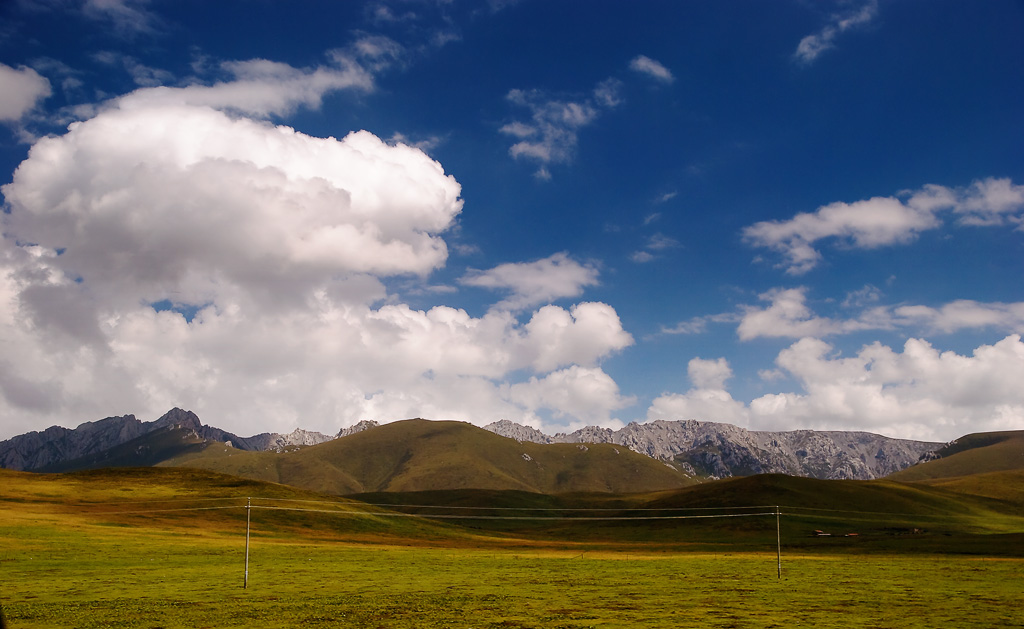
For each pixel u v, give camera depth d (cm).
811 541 19775
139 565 10200
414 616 6341
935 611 6662
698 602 7288
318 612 6512
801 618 6234
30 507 16750
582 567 11631
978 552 14975
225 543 13762
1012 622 6028
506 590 8288
